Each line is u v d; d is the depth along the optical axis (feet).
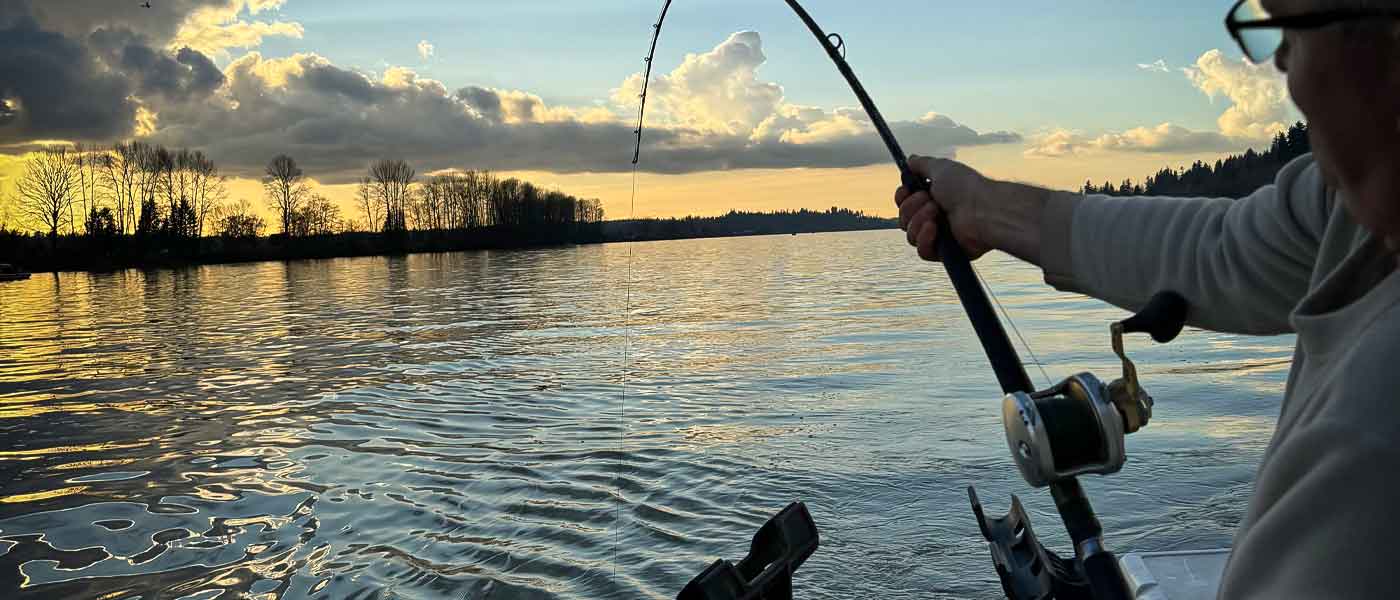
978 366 26.04
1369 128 1.44
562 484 15.90
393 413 23.38
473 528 13.89
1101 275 3.09
